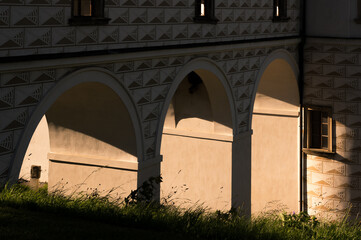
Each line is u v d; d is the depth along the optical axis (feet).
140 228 26.09
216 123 46.88
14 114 26.08
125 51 32.19
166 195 50.37
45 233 21.12
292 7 53.88
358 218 55.36
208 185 48.03
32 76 26.76
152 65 35.65
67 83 28.89
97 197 30.42
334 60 55.06
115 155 36.32
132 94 34.24
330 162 56.54
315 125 57.52
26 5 25.82
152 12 34.73
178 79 38.24
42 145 58.08
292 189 58.75
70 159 37.29
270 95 58.23
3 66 24.72
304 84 57.00
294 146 58.29
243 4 44.98
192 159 48.83
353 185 55.57
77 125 36.50
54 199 28.40
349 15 53.83
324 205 57.06
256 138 60.18
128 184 35.99
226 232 27.68
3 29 24.77
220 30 42.19
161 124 37.60
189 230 26.66
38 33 26.68
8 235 20.16
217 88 44.37
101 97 33.81
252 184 60.85
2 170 25.98
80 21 28.96
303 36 55.98
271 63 54.03
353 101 54.65
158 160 37.76
